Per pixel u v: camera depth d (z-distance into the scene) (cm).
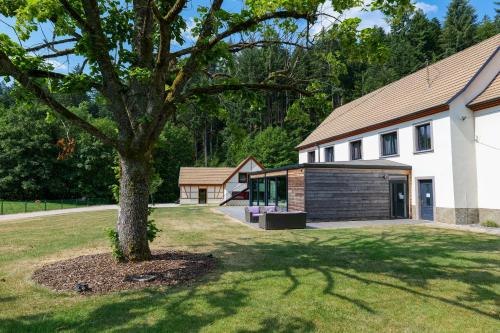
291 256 923
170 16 689
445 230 1497
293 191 2058
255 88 808
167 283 648
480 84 1820
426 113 1925
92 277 679
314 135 3406
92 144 5194
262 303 554
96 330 457
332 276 714
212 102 836
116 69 685
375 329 464
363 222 1859
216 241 1195
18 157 4816
